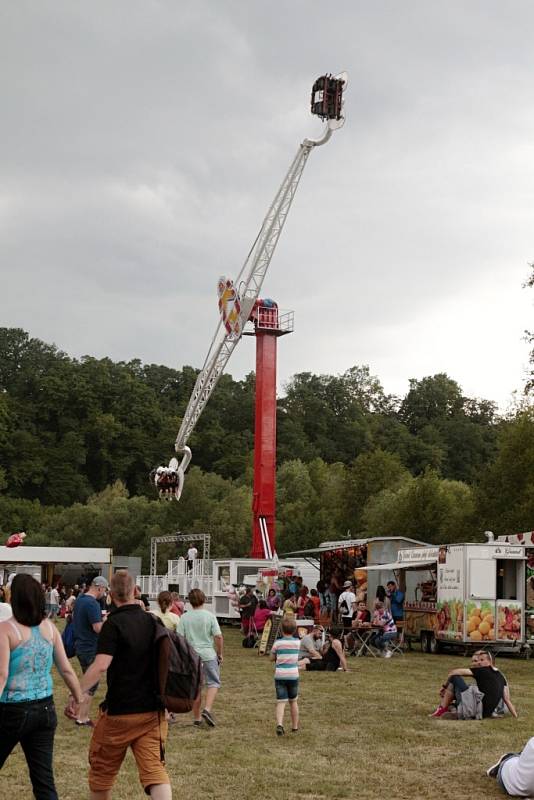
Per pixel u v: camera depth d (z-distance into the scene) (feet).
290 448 496.23
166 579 177.06
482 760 38.14
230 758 38.17
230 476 484.33
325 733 44.45
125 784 33.01
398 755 39.11
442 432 510.99
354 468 269.03
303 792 32.45
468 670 50.39
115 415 529.04
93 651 45.60
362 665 80.89
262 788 32.81
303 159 203.72
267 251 201.46
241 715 50.06
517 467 160.76
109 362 577.02
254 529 196.13
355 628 90.63
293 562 161.68
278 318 202.49
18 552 166.40
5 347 596.70
